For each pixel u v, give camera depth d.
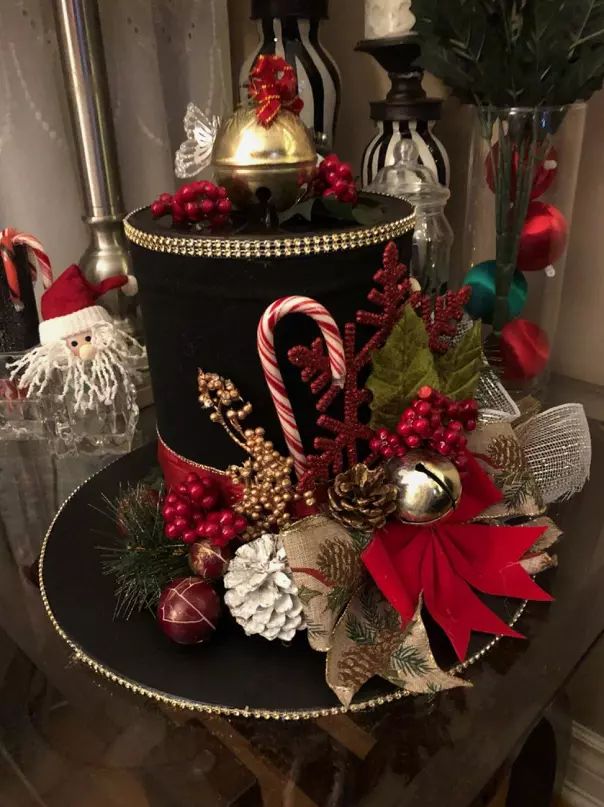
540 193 0.81
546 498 0.69
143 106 1.05
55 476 0.87
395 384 0.58
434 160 0.95
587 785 1.09
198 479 0.60
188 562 0.60
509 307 0.83
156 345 0.63
